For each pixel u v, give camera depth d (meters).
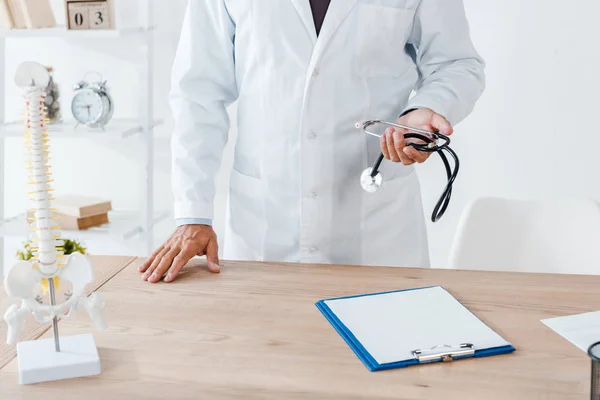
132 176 2.83
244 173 1.70
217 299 1.30
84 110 2.56
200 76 1.65
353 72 1.58
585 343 1.12
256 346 1.11
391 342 1.11
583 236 1.79
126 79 2.74
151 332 1.16
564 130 2.56
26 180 2.89
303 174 1.60
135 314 1.22
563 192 2.61
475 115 2.59
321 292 1.33
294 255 1.68
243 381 1.00
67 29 2.48
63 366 1.01
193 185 1.57
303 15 1.54
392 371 1.03
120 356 1.07
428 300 1.28
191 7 1.64
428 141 1.41
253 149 1.66
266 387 0.98
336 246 1.66
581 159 2.57
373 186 1.49
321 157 1.60
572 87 2.52
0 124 2.69
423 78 1.70
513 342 1.12
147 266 1.45
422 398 0.96
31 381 1.00
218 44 1.65
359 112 1.60
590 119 2.54
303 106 1.57
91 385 0.99
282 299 1.30
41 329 1.17
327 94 1.57
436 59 1.64
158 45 2.70
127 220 2.74
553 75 2.52
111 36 2.44
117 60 2.73
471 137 2.61
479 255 1.81
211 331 1.16
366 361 1.05
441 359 1.06
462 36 1.63
